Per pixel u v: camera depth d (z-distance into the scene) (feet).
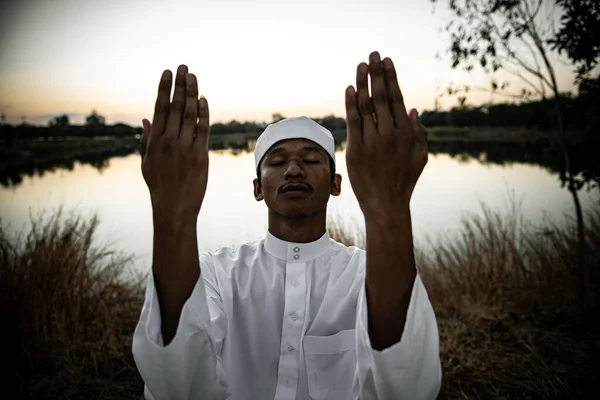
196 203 3.18
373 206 3.08
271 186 4.51
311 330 4.42
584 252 12.87
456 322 12.48
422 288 3.23
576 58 12.60
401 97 3.02
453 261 14.40
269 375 4.47
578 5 12.25
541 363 10.22
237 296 4.66
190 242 3.23
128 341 11.54
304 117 4.68
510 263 14.03
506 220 15.47
